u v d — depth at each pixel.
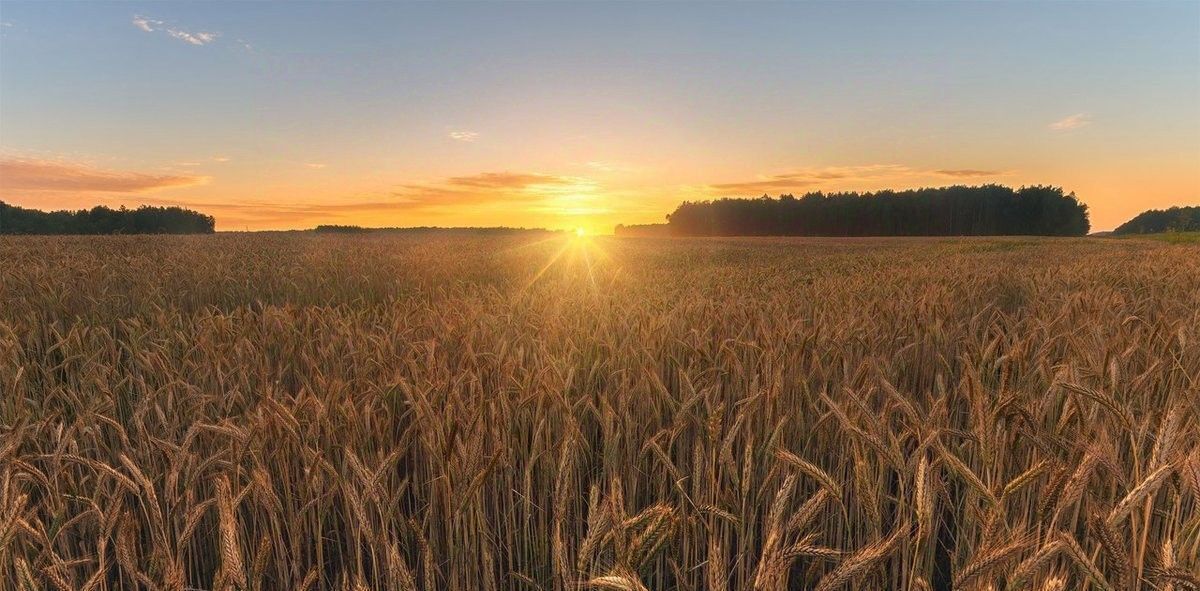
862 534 2.63
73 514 2.51
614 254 21.89
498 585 2.69
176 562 1.90
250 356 3.98
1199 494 1.57
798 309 5.96
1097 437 2.10
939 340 4.49
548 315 5.52
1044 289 7.75
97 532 2.52
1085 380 2.93
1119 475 1.75
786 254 25.97
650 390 3.28
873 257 23.30
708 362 3.71
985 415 2.14
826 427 3.04
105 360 4.60
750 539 2.38
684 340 4.36
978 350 3.86
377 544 2.23
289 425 2.49
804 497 3.05
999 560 1.54
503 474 2.82
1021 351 3.21
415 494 2.91
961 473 1.78
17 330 5.06
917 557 1.65
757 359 3.75
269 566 2.65
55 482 2.20
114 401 3.33
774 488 2.80
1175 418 1.73
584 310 5.71
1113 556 1.50
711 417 2.26
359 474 2.00
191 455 2.22
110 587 2.59
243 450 2.36
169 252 15.95
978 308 6.46
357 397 3.16
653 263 17.86
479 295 8.12
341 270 11.59
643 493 3.16
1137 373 3.46
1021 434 2.32
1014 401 2.19
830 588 1.57
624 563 1.60
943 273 10.88
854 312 5.48
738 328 4.82
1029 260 18.34
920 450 1.96
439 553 2.64
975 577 1.56
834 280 9.43
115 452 3.00
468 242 24.91
